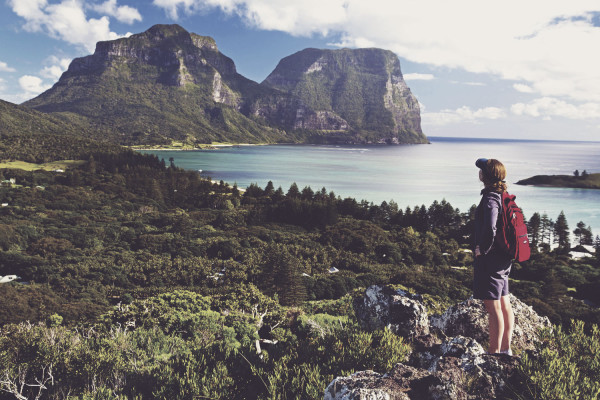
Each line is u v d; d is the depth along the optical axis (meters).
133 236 99.31
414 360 5.54
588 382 4.02
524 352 4.44
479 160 5.18
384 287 7.37
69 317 42.97
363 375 4.26
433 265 92.69
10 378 11.25
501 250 4.80
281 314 27.19
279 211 134.88
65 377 10.91
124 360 13.16
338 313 37.69
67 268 65.69
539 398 3.69
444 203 131.88
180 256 82.88
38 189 147.38
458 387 3.82
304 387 5.05
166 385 6.07
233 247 86.44
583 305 56.91
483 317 7.07
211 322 26.12
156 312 32.59
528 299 43.25
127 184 177.50
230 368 6.46
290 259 58.47
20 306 41.81
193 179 189.88
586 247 110.31
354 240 100.88
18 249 82.88
